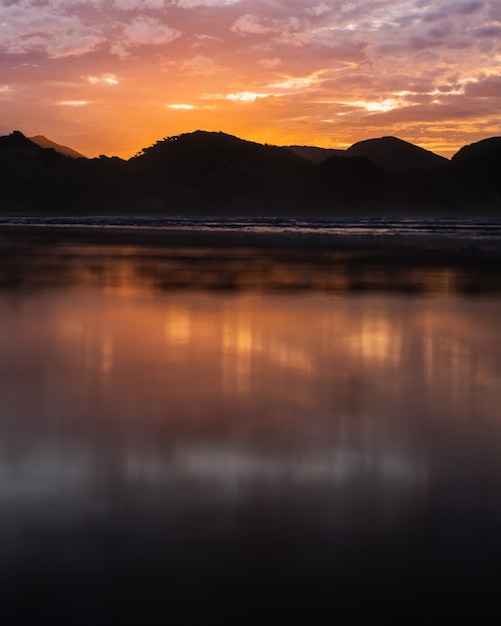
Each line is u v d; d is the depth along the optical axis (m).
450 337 8.48
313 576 2.74
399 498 3.49
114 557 2.87
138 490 3.56
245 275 16.45
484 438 4.52
